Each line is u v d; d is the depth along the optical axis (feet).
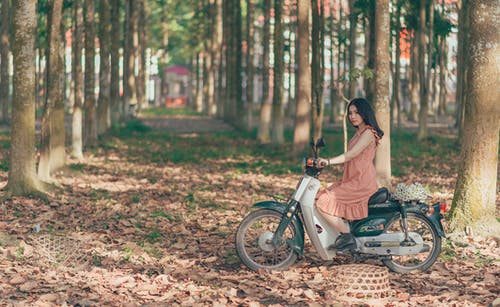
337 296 23.52
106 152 77.41
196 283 25.49
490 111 33.12
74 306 22.18
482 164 33.24
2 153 71.92
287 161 72.13
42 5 119.85
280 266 27.25
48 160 49.06
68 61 208.44
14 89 43.01
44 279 25.12
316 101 70.90
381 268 24.45
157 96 269.03
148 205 43.60
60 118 55.36
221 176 60.44
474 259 29.22
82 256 28.73
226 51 135.03
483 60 32.94
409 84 156.97
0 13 110.22
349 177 26.84
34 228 33.88
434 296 23.63
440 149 82.58
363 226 26.71
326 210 26.40
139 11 168.25
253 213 27.30
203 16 167.84
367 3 69.15
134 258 29.27
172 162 71.20
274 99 84.17
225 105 140.56
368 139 26.55
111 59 102.94
